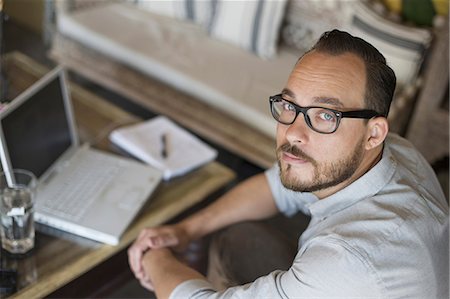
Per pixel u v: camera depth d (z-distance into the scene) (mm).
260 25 2725
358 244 1034
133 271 1485
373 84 1055
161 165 1785
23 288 1354
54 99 1668
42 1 3508
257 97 2467
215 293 1210
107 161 1758
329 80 1051
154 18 3043
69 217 1525
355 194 1136
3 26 2334
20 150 1523
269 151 2369
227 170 1865
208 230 1542
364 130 1072
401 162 1258
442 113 2373
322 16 2711
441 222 1163
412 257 1068
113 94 3047
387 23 2482
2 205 1394
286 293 1080
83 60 2918
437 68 2322
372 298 1031
